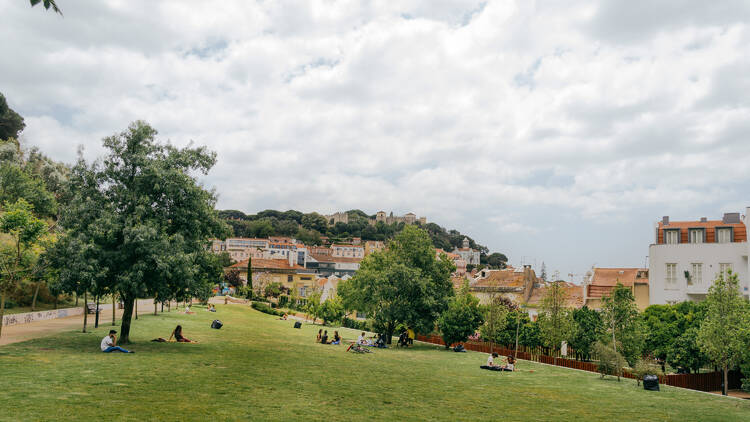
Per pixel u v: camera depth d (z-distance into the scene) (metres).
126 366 21.34
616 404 20.45
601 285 61.88
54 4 9.80
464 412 17.05
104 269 25.88
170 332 37.91
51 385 16.45
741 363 26.59
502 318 44.53
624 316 33.81
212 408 14.81
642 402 21.17
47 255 26.86
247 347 33.16
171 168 29.33
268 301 111.62
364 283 51.91
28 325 37.47
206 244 31.14
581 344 36.97
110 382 17.62
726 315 26.16
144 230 26.36
